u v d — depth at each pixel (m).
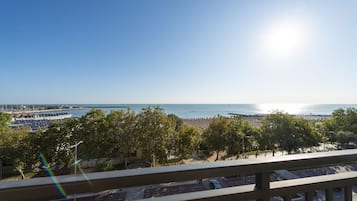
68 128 15.62
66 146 15.15
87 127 16.00
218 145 18.39
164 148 16.53
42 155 14.59
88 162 16.42
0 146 14.20
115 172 0.75
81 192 0.68
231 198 0.84
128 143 16.56
